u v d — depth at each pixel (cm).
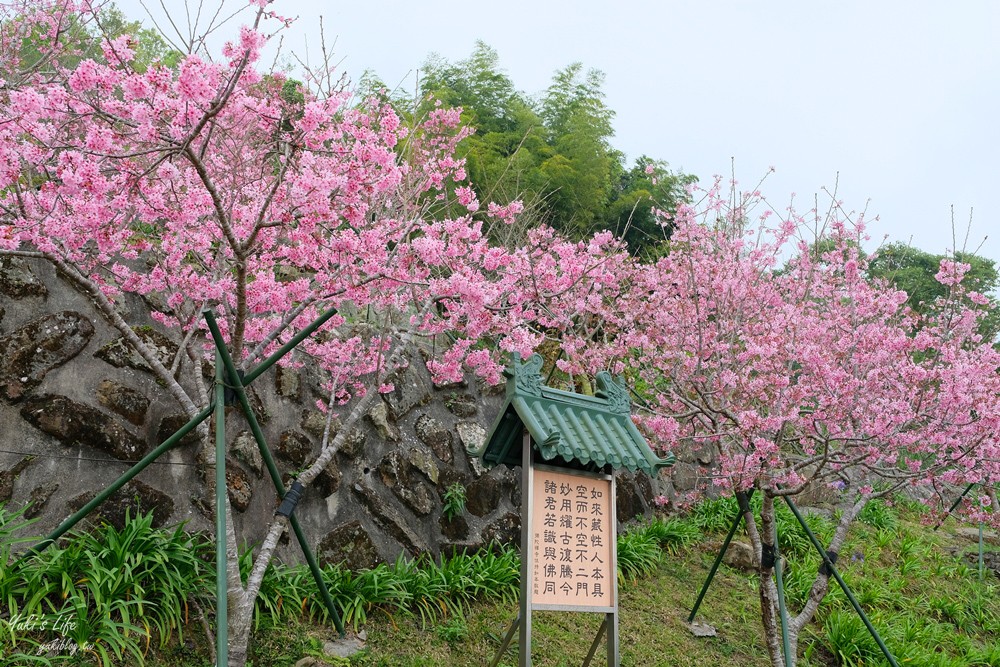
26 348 527
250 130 506
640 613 727
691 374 700
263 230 479
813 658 724
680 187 1638
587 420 541
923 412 683
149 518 503
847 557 962
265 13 400
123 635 438
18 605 428
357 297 466
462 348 623
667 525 893
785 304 827
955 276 835
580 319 952
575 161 1401
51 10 632
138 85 359
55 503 500
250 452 620
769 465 606
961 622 885
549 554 511
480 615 640
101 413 546
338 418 705
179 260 495
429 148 719
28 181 443
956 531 1168
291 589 546
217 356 434
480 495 784
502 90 1588
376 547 666
